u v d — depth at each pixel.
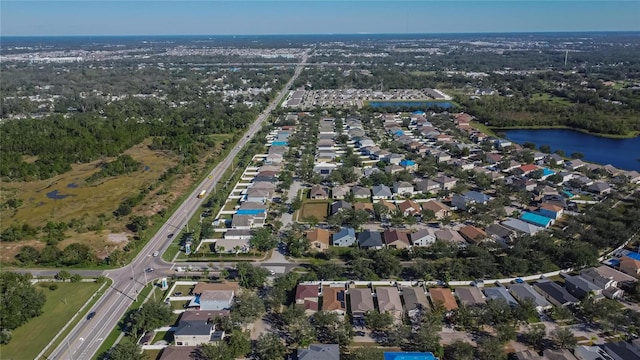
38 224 174.50
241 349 101.19
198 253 150.00
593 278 126.31
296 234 158.50
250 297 116.75
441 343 106.00
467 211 176.50
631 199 188.75
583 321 113.31
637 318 109.38
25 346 107.25
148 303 116.12
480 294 122.00
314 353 98.69
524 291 122.50
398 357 97.62
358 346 105.69
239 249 149.88
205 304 119.69
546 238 147.12
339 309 115.94
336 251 149.62
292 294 126.00
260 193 191.62
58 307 122.50
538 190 190.12
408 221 166.25
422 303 118.00
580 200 188.00
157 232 167.12
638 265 132.75
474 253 142.50
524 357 97.88
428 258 144.75
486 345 98.94
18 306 115.38
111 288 131.50
